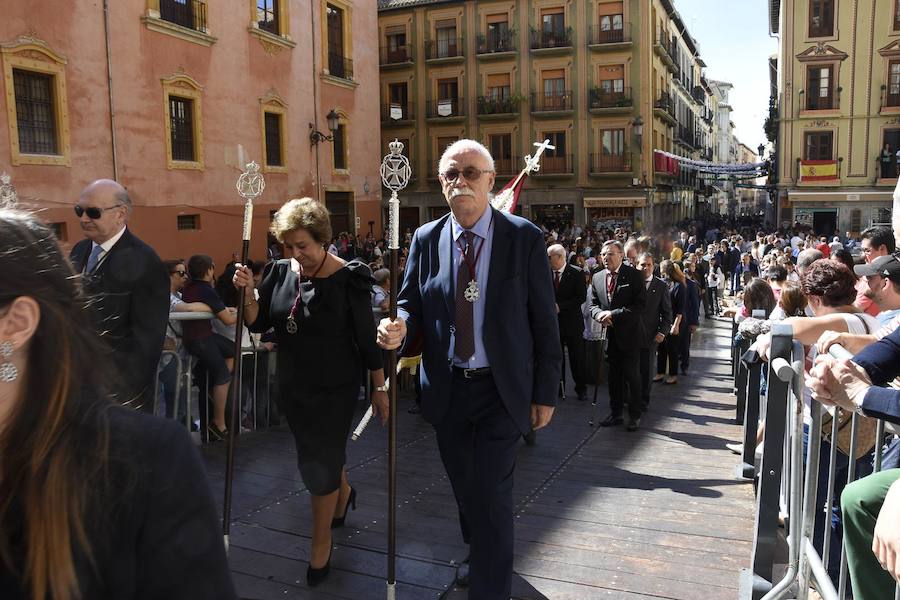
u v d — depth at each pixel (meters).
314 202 3.50
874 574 2.06
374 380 3.62
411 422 6.57
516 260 3.12
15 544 0.95
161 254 17.84
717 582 3.44
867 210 32.19
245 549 3.78
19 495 0.95
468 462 3.20
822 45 32.25
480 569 3.00
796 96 32.88
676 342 9.09
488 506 3.02
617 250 6.84
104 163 16.30
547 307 3.15
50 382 0.97
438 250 3.25
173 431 1.05
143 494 0.98
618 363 6.62
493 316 3.09
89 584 0.95
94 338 1.04
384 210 37.31
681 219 44.19
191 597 1.00
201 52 18.91
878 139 32.00
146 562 0.98
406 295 3.36
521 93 35.34
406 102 37.19
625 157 34.12
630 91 34.00
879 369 2.21
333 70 24.61
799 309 4.94
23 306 0.96
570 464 5.44
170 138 18.00
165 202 17.92
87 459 0.96
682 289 9.38
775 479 2.83
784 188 33.47
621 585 3.41
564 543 3.91
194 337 5.57
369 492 4.67
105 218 3.30
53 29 15.02
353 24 25.61
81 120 15.72
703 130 59.31
